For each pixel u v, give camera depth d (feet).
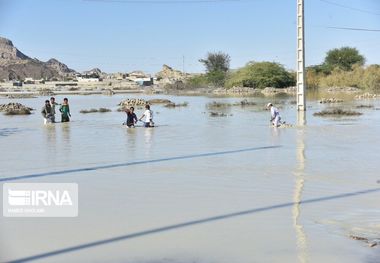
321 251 24.36
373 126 92.12
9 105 160.66
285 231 27.73
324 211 32.04
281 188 38.99
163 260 23.34
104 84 541.34
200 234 27.22
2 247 25.20
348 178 42.68
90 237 26.76
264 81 379.55
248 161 52.01
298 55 124.88
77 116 129.80
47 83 554.46
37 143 69.21
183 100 234.99
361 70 338.95
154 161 52.42
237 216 30.91
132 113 94.12
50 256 23.95
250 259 23.35
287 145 65.21
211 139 73.10
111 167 48.80
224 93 352.28
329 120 107.96
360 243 25.54
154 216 30.99
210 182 41.42
